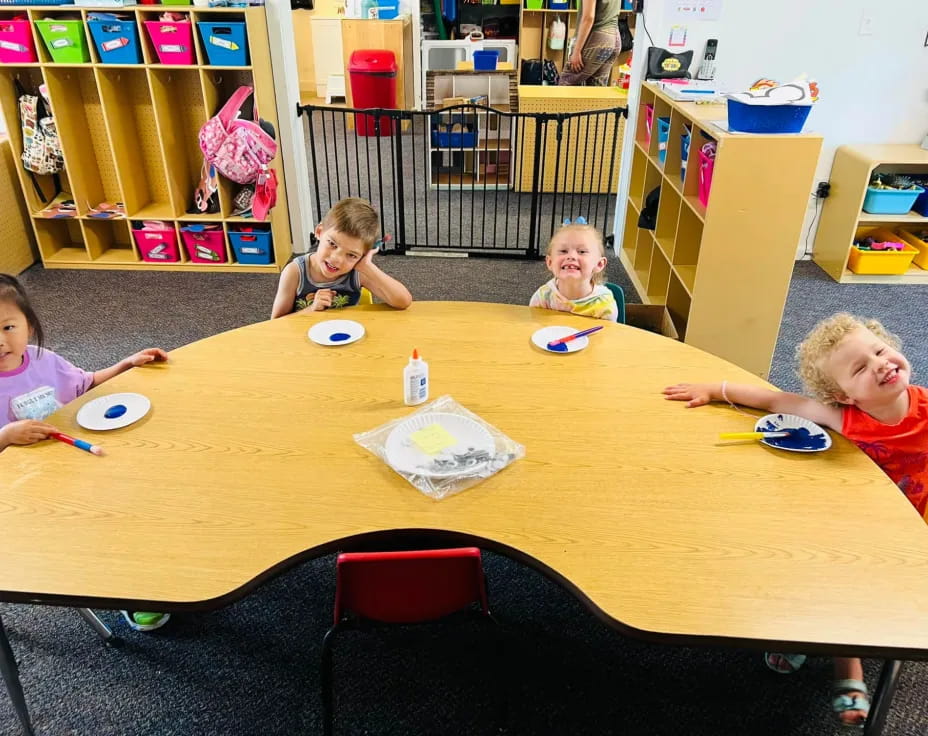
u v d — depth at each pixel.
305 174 4.32
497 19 6.84
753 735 1.64
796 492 1.38
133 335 3.38
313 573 2.08
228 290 3.88
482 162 5.73
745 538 1.26
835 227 4.15
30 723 1.51
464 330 1.99
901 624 1.10
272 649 1.84
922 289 4.01
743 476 1.42
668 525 1.29
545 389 1.70
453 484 1.38
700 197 3.11
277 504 1.33
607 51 5.45
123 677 1.76
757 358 3.03
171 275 4.07
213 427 1.55
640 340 1.94
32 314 1.77
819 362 1.54
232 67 3.63
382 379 1.74
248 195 4.02
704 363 1.82
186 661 1.80
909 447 1.54
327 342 1.90
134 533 1.26
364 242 2.03
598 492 1.37
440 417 1.58
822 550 1.24
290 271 2.20
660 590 1.15
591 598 1.14
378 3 6.80
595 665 1.81
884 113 4.09
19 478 1.39
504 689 1.60
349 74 6.64
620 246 4.52
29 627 1.89
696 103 3.29
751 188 2.69
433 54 5.77
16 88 3.77
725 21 3.84
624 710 1.69
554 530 1.27
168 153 3.84
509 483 1.39
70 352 3.21
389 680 1.76
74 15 3.65
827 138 4.16
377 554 1.22
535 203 4.23
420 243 4.54
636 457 1.47
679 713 1.69
